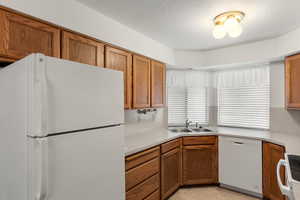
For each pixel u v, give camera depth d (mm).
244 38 2551
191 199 2459
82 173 1074
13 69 1021
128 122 2631
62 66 982
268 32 2311
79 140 1063
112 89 1314
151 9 1763
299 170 1174
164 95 2938
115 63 2016
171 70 3426
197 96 3525
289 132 2688
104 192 1220
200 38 2576
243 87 3275
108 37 1918
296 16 1869
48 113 909
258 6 1679
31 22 1328
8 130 1059
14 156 1002
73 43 1606
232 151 2650
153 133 2830
